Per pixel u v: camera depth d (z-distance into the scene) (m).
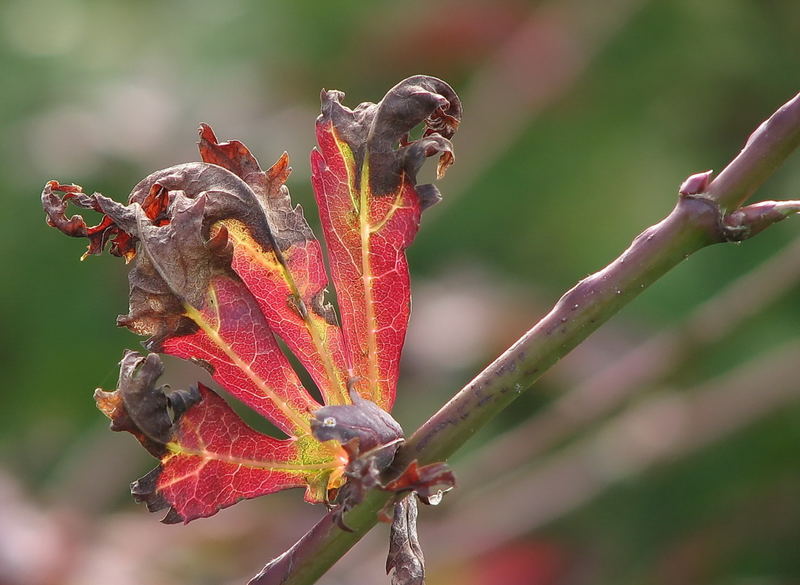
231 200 0.56
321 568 0.56
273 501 0.86
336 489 0.56
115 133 0.96
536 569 0.86
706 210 0.56
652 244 0.56
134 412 0.56
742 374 0.89
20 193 0.96
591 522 0.90
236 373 0.56
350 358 0.57
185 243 0.56
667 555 0.89
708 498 0.91
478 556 0.86
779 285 0.84
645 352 0.89
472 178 1.00
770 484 0.91
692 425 0.87
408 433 0.88
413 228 0.57
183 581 0.78
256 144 0.98
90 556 0.77
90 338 0.97
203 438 0.56
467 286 0.96
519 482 0.89
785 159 0.56
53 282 0.97
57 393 0.97
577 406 0.88
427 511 0.89
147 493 0.56
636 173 1.00
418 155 0.56
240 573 0.80
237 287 0.56
